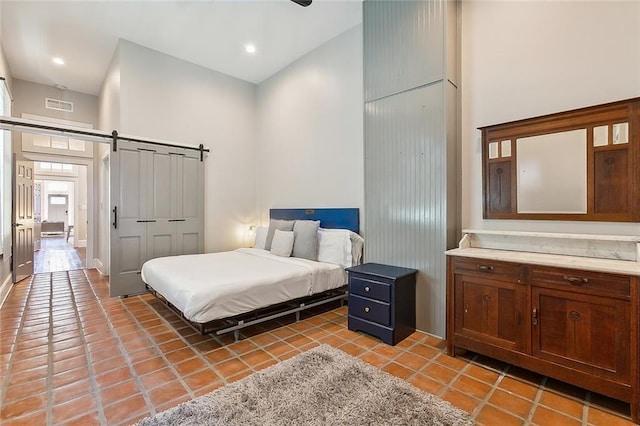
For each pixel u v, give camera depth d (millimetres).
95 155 5953
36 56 4586
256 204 5609
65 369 2160
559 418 1660
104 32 4000
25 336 2705
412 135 2920
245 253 4262
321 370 2111
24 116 5348
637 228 2027
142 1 3418
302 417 1627
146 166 4234
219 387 1944
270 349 2496
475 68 2793
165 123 4527
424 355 2393
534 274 1971
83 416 1667
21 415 1669
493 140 2668
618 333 1676
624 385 1652
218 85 5125
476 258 2238
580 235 2107
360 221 3834
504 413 1701
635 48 2059
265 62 4836
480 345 2223
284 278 2951
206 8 3541
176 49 4434
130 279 4066
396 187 3057
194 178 4727
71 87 5656
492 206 2672
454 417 1638
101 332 2809
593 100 2211
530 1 2490
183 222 4598
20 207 4777
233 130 5312
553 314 1901
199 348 2502
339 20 3768
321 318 3244
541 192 2420
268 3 3457
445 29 2688
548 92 2404
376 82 3223
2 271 3898
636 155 2018
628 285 1646
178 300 2604
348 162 3982
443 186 2695
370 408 1704
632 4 2064
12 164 4535
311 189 4523
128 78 4188
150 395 1861
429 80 2785
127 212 4062
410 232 2945
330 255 3662
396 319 2605
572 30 2299
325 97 4289
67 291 4199
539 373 1957
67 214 14477
